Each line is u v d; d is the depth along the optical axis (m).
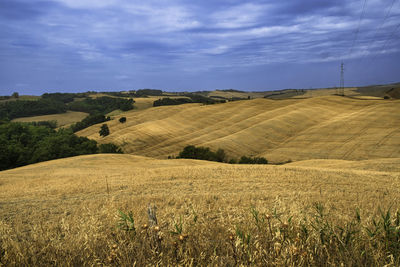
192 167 25.77
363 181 17.69
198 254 2.75
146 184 17.06
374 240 2.79
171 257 2.71
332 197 11.54
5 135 75.38
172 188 15.68
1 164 56.91
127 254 2.72
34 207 11.17
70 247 3.24
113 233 3.46
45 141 70.44
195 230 3.42
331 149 65.44
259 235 3.04
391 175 20.52
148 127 110.25
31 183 20.48
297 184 16.41
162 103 194.38
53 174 27.28
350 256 2.54
